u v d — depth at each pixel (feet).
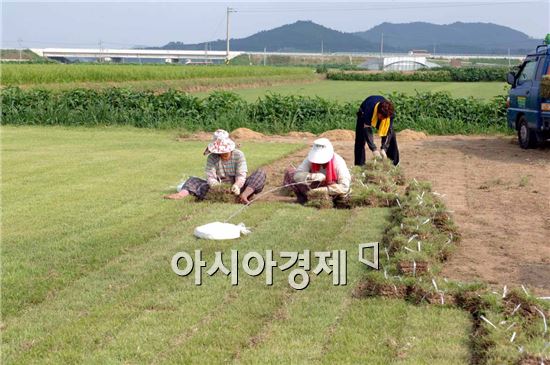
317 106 77.71
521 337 17.81
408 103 78.02
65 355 17.29
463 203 35.55
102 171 43.88
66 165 46.44
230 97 80.02
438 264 24.21
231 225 28.14
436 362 16.97
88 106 78.18
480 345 17.65
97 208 32.91
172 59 479.82
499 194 37.81
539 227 30.53
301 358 17.11
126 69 159.94
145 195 36.01
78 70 146.51
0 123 76.79
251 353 17.37
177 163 47.34
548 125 53.72
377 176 38.14
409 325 19.20
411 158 52.49
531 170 46.29
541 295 21.76
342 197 33.58
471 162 50.37
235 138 66.95
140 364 16.85
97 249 25.81
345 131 68.64
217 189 34.12
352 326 19.04
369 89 170.60
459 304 20.61
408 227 26.76
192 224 29.68
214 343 17.93
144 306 20.40
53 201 34.58
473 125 73.82
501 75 228.43
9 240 27.17
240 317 19.54
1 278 22.62
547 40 59.16
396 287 21.25
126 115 76.64
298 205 33.63
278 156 51.06
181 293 21.42
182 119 75.46
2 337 18.47
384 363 16.84
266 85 193.67
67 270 23.49
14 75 126.72
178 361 16.97
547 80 50.37
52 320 19.51
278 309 20.30
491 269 24.50
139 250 25.90
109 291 21.65
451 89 172.14
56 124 76.79
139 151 54.13
